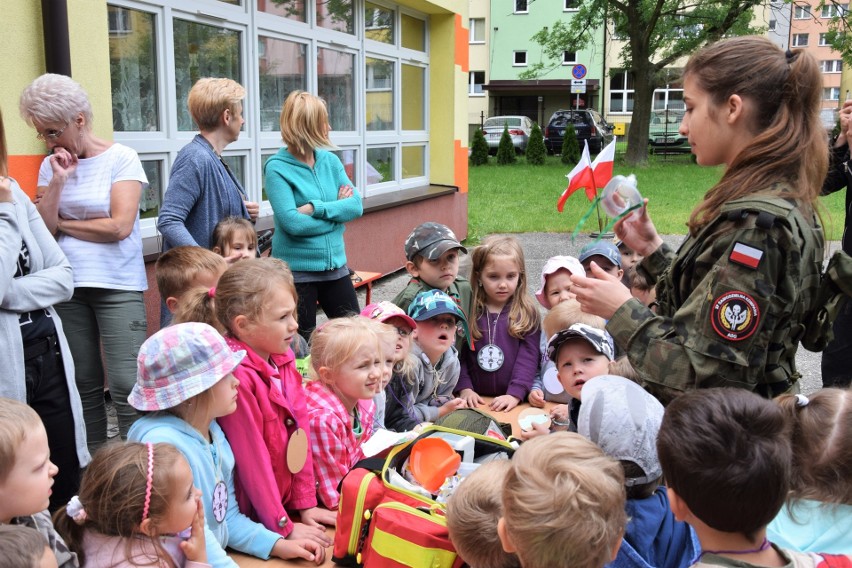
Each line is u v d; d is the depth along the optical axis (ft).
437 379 9.87
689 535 5.79
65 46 12.33
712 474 4.27
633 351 5.60
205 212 11.03
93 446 10.65
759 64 5.46
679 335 5.36
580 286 5.91
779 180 5.40
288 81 20.31
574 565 4.51
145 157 15.24
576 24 75.41
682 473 4.40
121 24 14.48
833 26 65.36
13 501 5.25
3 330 7.67
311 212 12.81
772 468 4.25
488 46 109.81
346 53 23.00
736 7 66.03
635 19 67.15
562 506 4.46
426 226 10.98
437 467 6.68
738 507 4.26
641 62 67.82
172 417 6.41
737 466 4.24
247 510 6.99
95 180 10.06
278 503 6.80
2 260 7.40
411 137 27.35
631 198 6.91
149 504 5.47
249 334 7.05
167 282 9.40
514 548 4.71
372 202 23.44
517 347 10.70
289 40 20.04
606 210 7.00
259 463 6.77
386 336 8.00
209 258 9.46
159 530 5.57
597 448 4.91
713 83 5.60
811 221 5.45
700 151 5.84
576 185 11.58
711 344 5.17
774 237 5.09
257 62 18.65
